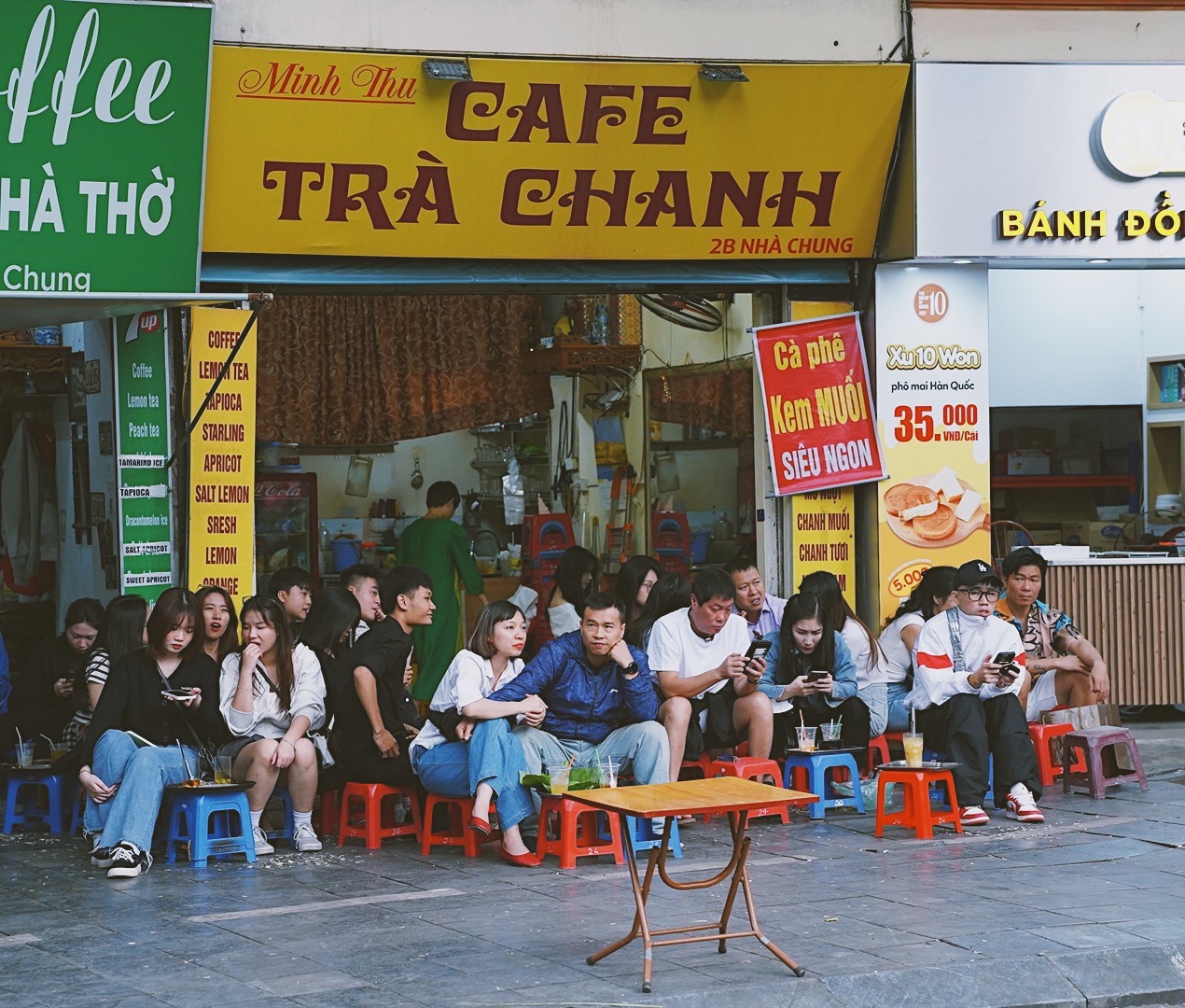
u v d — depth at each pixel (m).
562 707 9.26
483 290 11.55
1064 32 11.64
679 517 14.05
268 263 10.90
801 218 11.59
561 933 7.26
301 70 10.26
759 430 12.09
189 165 9.88
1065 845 9.16
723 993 6.29
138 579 10.70
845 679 10.34
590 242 11.30
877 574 12.02
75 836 9.88
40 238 9.70
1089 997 6.61
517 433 15.13
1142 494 16.12
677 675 9.77
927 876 8.37
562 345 13.72
